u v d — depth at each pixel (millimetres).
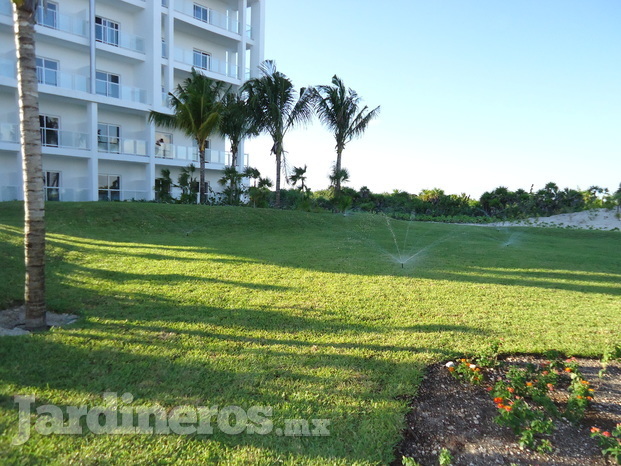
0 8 18359
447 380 3959
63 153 20328
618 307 6527
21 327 4809
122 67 23484
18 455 2641
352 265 9078
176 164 24750
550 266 10117
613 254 13008
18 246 8750
